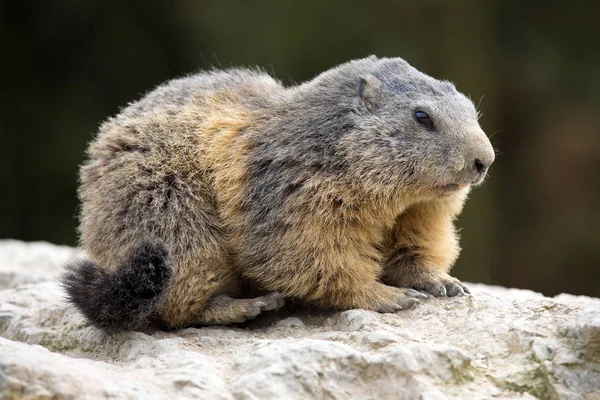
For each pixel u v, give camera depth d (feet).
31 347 26.58
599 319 27.40
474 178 33.58
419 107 34.04
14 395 23.35
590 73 84.43
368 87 34.68
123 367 27.35
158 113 36.65
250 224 33.96
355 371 26.09
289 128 34.81
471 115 34.60
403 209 34.32
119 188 34.37
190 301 33.32
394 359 26.30
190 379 25.22
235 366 26.66
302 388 25.38
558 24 86.12
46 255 54.49
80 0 82.28
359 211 33.58
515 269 82.74
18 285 44.80
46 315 36.19
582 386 26.53
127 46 83.25
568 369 26.89
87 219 35.58
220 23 82.12
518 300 32.63
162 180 34.04
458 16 82.12
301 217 33.17
